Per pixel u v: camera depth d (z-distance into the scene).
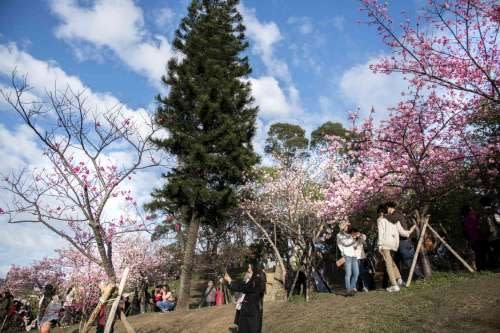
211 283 17.92
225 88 19.94
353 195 13.46
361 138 11.83
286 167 18.83
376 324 6.73
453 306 6.75
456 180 11.52
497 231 8.82
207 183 20.06
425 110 10.95
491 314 6.03
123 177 7.33
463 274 8.71
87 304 13.06
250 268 7.24
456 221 12.39
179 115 20.20
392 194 12.75
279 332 8.07
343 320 7.27
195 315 12.34
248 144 21.09
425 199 10.13
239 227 23.59
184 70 20.48
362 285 11.04
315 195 17.86
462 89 9.64
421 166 11.12
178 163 19.69
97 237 6.68
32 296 22.56
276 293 12.68
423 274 9.64
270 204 18.44
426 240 10.09
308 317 8.27
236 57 22.33
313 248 11.31
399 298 7.80
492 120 11.66
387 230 8.77
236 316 7.84
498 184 11.27
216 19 22.25
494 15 9.48
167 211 20.05
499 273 8.09
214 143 19.62
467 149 11.30
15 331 15.09
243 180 20.23
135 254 23.19
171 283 27.05
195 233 18.84
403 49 10.30
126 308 19.56
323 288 12.31
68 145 7.21
